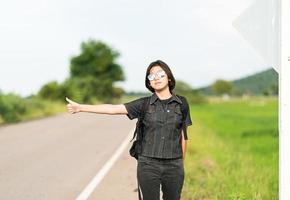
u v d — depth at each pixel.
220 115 48.47
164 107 5.77
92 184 11.40
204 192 9.83
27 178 12.10
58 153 17.02
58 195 10.20
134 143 5.89
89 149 18.30
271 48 5.78
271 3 5.77
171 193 5.89
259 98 127.88
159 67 5.81
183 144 5.89
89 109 5.73
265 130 27.84
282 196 5.65
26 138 22.36
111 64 124.19
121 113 5.78
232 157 15.42
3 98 37.84
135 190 10.73
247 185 10.14
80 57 123.69
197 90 111.81
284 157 5.64
